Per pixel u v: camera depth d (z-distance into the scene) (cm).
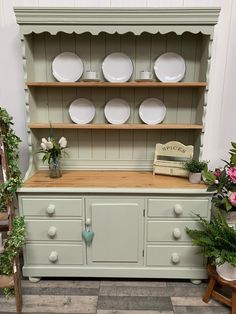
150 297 175
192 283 187
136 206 174
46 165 211
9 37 198
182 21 167
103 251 182
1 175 168
